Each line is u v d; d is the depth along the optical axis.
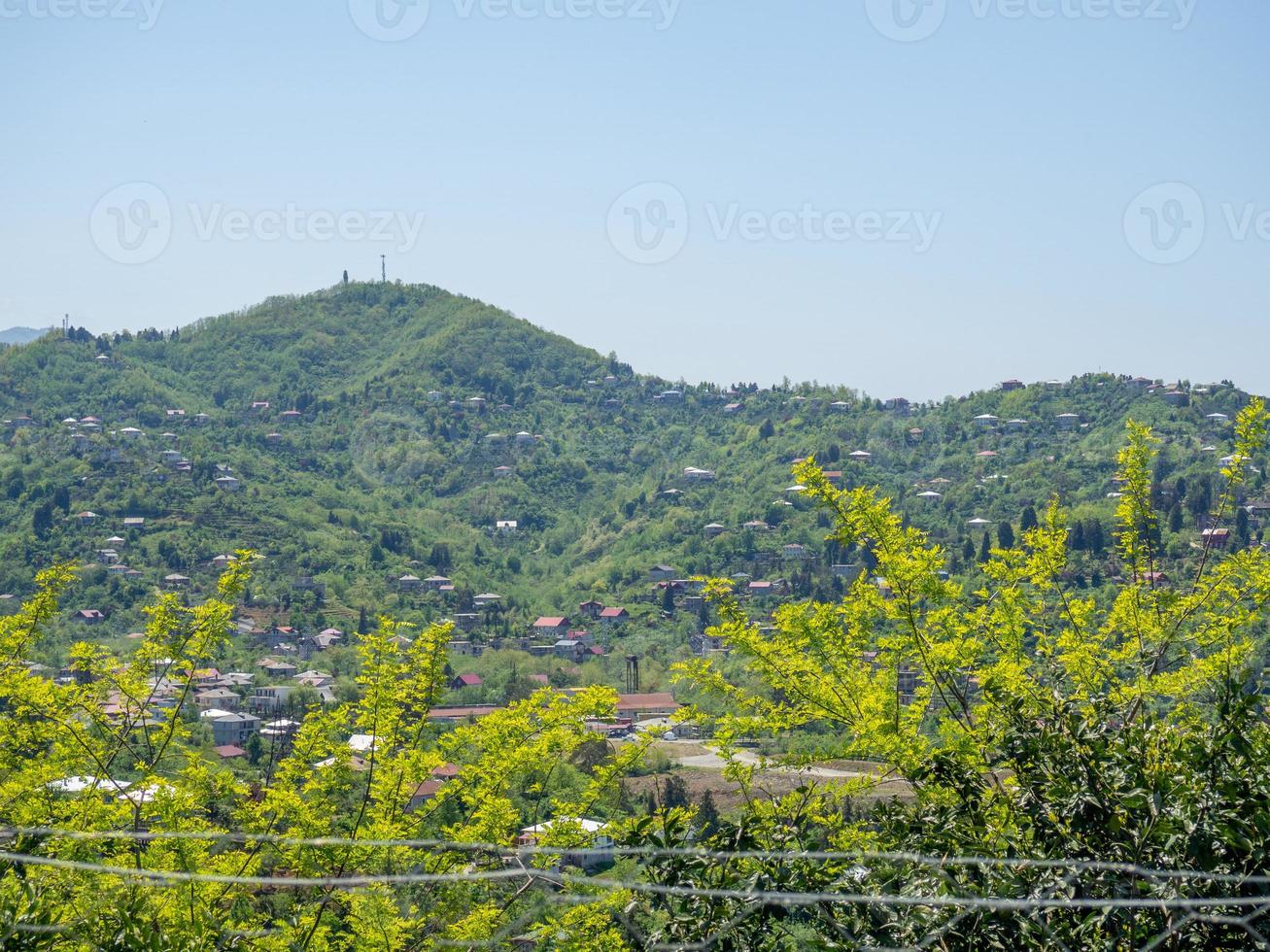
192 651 12.48
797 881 7.30
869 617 10.50
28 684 11.80
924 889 7.18
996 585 11.30
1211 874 6.37
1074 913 6.96
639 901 7.59
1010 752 8.27
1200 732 7.95
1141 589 11.23
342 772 11.80
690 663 10.94
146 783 11.05
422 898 10.64
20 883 8.23
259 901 11.13
